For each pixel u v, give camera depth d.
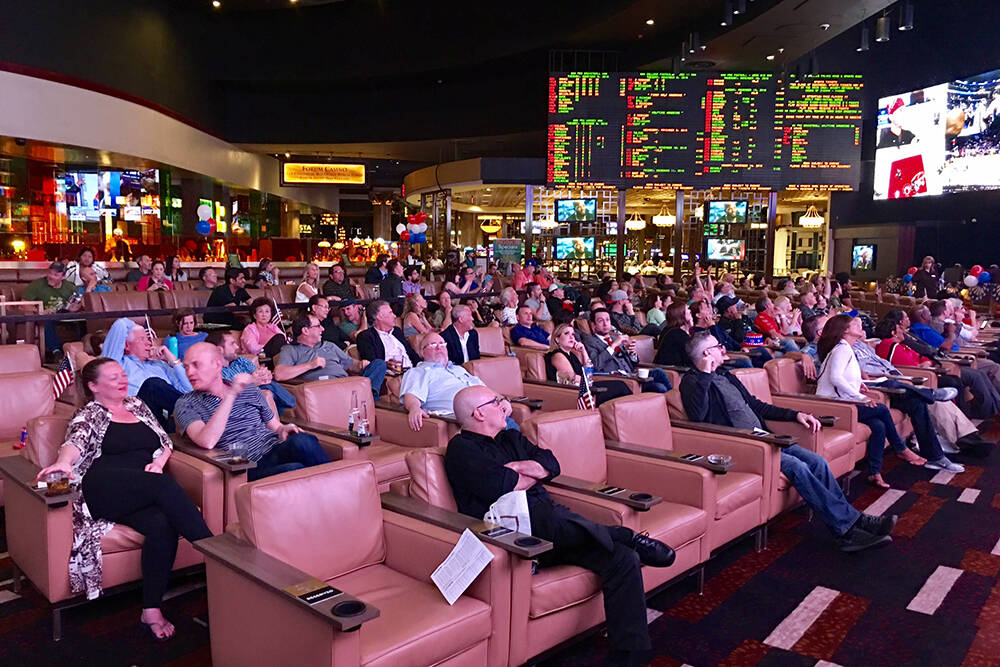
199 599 3.32
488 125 19.42
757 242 21.67
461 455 2.97
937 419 6.09
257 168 22.55
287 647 2.18
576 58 17.08
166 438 3.44
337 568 2.61
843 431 5.05
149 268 11.25
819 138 16.06
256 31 18.86
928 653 2.99
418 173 21.22
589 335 6.32
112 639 2.98
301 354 5.34
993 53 17.38
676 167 16.17
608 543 2.77
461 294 11.02
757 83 15.98
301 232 35.56
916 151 18.78
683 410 4.43
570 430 3.46
